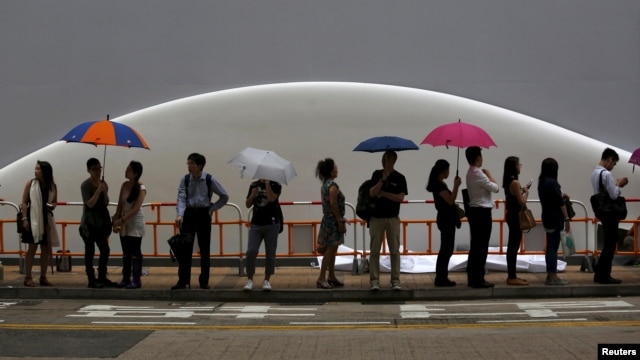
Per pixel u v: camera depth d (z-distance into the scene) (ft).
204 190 33.96
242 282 36.55
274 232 33.91
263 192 33.55
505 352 23.09
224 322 28.96
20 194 49.14
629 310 30.53
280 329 27.43
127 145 33.17
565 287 34.14
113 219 35.12
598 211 34.35
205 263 34.47
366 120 49.98
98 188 34.45
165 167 49.39
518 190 34.12
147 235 48.83
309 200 48.80
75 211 48.93
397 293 33.83
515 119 50.37
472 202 33.99
